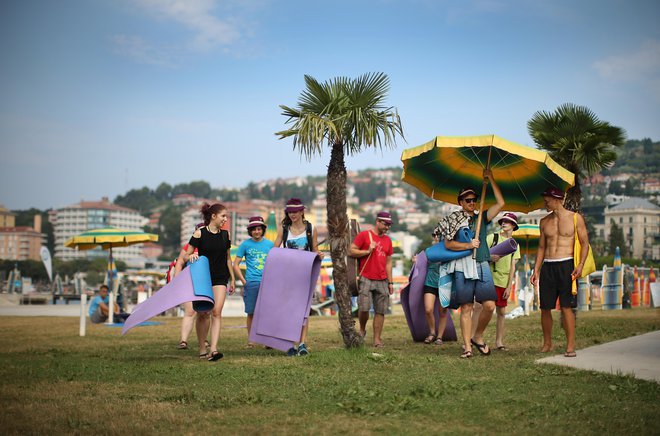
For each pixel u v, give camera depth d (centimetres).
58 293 6462
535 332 1288
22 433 537
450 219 940
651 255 13588
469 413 572
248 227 1132
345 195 1064
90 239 2395
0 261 15675
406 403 601
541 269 933
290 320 992
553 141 1491
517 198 1063
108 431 538
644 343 1016
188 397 660
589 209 14550
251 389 699
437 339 1161
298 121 1038
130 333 1580
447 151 1013
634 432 499
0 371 852
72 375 813
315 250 1073
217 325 955
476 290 929
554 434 500
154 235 2439
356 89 1067
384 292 1105
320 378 754
